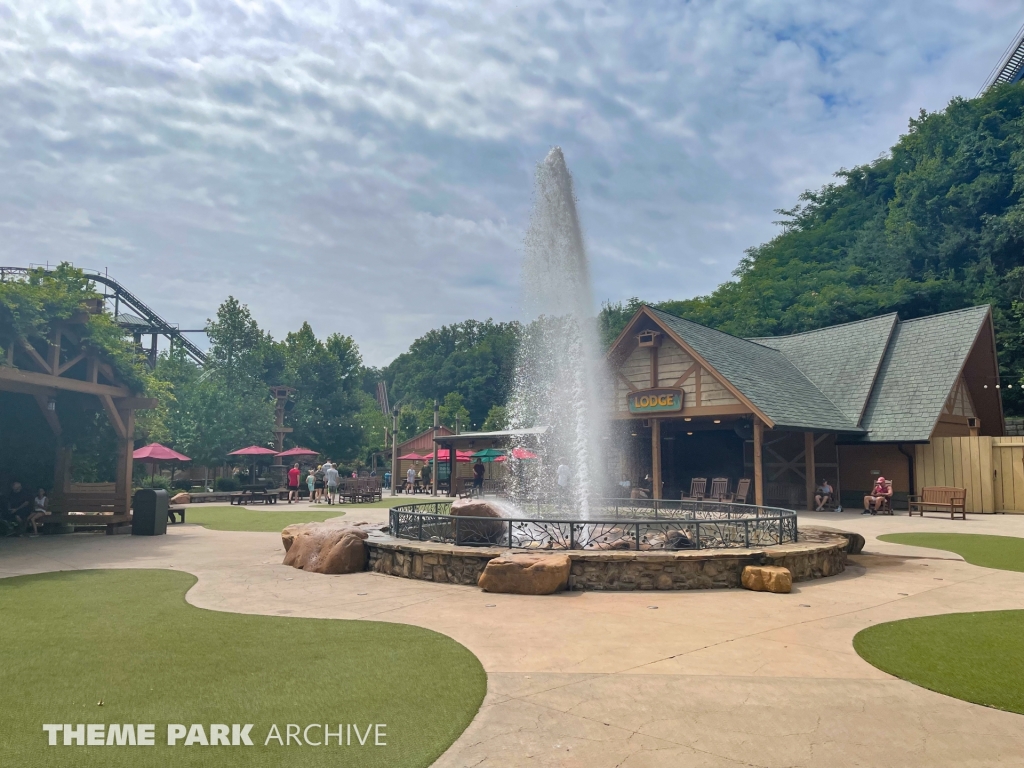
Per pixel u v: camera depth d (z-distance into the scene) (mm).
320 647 6477
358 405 63594
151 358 64625
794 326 52188
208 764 4012
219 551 13852
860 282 57562
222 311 52594
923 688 5434
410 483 42062
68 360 17234
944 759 4148
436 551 10203
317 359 61750
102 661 5992
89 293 17078
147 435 34719
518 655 6270
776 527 12062
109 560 12508
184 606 8375
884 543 15484
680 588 9562
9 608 8227
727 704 5059
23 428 18156
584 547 10562
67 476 18031
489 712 4871
